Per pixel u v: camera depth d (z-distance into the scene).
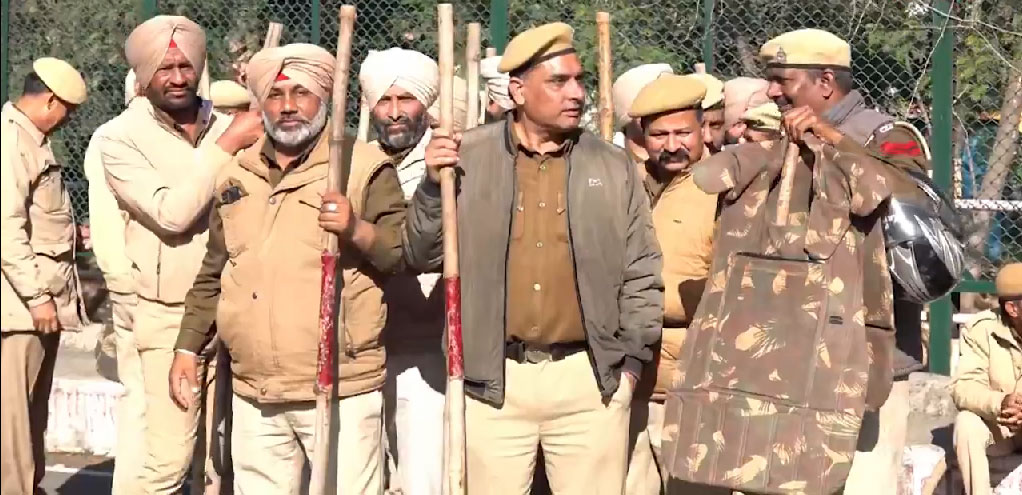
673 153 4.83
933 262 4.24
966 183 7.93
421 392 5.05
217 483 5.02
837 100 4.66
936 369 7.79
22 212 5.48
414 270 4.45
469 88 5.16
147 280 5.21
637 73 5.61
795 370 4.21
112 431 7.57
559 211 4.32
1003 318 5.79
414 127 5.13
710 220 4.76
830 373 4.18
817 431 4.15
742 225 4.38
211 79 8.77
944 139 7.70
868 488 4.55
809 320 4.23
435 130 4.16
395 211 4.45
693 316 4.74
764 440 4.20
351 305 4.39
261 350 4.39
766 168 4.39
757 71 7.84
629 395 4.47
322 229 4.28
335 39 8.56
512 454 4.39
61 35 9.02
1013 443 5.75
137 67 5.16
